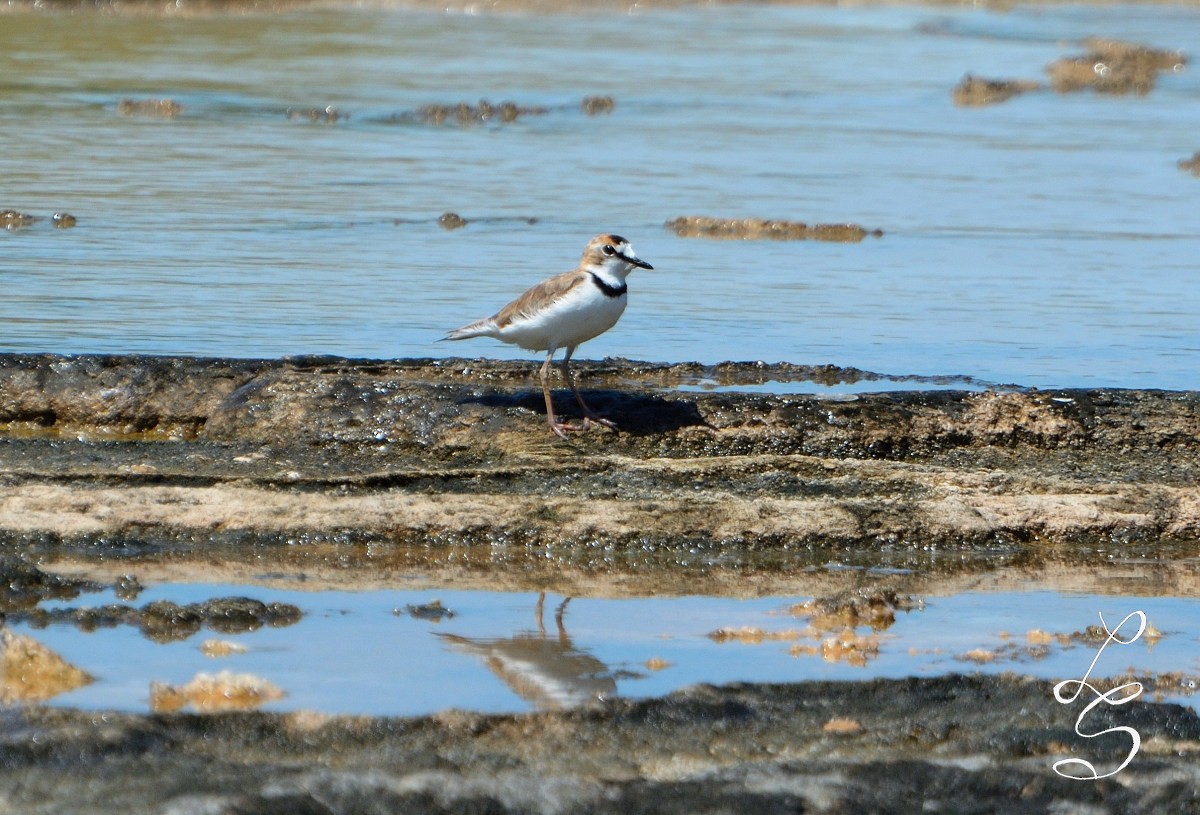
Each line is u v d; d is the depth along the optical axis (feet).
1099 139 125.29
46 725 28.99
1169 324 66.33
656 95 144.25
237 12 201.36
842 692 31.96
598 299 45.11
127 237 77.71
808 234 84.23
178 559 39.70
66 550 39.81
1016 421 49.85
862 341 62.85
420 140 114.93
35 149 102.42
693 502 43.11
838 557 42.19
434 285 69.82
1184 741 30.25
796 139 121.49
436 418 48.14
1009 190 100.68
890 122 132.98
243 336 60.08
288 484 43.73
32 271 69.51
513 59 167.84
